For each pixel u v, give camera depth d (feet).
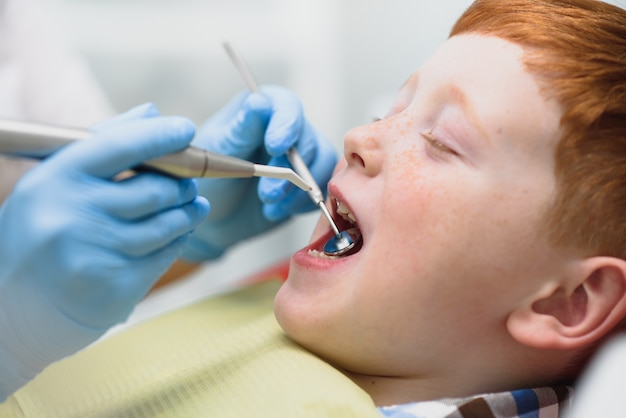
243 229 3.58
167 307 4.25
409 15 4.96
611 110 2.17
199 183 3.18
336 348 2.33
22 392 2.55
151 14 5.02
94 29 4.93
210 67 5.20
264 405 2.12
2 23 3.69
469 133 2.17
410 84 2.48
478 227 2.15
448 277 2.18
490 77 2.20
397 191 2.22
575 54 2.20
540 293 2.20
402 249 2.20
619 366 1.88
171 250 2.17
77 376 2.64
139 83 5.10
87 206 1.89
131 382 2.52
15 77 3.69
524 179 2.13
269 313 2.93
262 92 3.11
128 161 1.92
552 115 2.13
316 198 2.45
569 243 2.16
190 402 2.22
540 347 2.22
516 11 2.37
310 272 2.37
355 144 2.35
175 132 1.95
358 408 2.06
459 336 2.27
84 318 1.97
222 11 5.15
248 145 3.03
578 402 1.94
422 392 2.39
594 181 2.15
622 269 2.14
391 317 2.23
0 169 3.28
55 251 1.85
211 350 2.62
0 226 1.88
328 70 5.37
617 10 2.44
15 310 1.93
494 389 2.39
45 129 1.91
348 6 5.21
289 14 5.26
